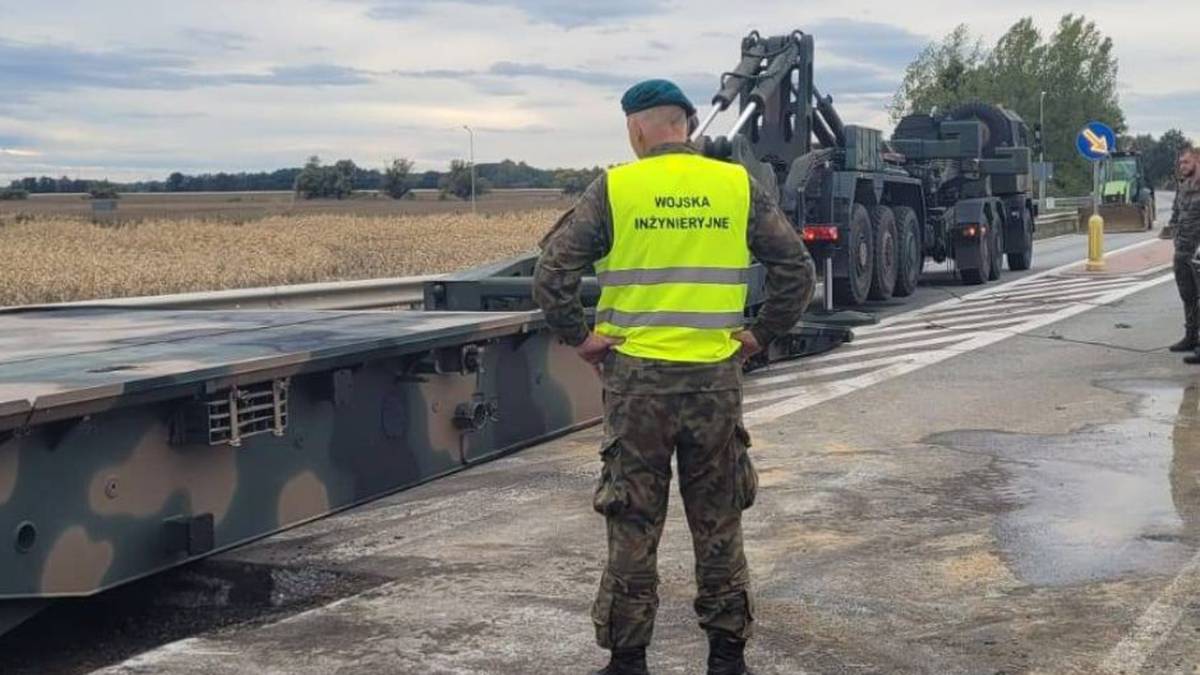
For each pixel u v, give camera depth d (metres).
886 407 10.15
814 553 6.16
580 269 4.30
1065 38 79.69
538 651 4.93
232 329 7.36
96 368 5.44
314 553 6.36
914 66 64.56
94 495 4.96
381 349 6.38
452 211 66.88
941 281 21.89
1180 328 14.27
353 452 6.43
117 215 61.56
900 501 7.13
